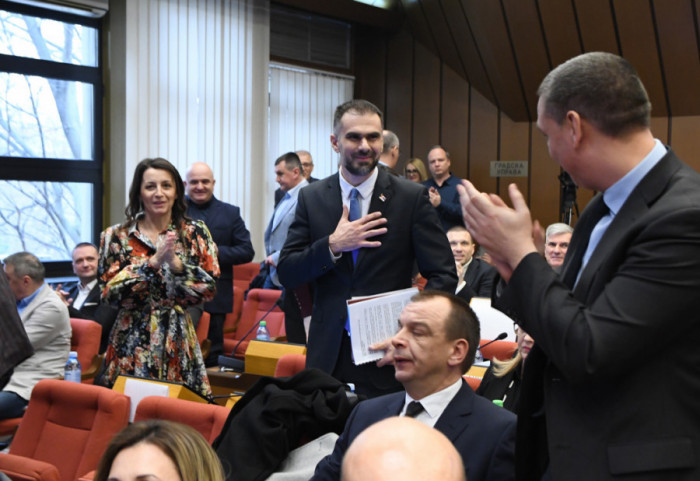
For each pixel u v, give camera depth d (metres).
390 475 0.75
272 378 2.84
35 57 7.37
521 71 8.70
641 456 1.20
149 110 7.86
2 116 7.21
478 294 5.52
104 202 7.90
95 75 7.77
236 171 8.66
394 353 2.32
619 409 1.23
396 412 2.37
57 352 4.80
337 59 10.05
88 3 7.44
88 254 5.93
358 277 2.82
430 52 9.80
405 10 9.68
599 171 1.31
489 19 8.46
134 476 1.59
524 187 9.25
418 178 7.97
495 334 4.17
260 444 2.66
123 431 1.68
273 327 6.20
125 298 3.57
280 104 9.23
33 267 4.74
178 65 8.09
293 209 6.46
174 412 3.08
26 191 7.39
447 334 2.28
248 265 8.08
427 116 9.91
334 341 2.84
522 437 1.41
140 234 3.63
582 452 1.25
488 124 9.46
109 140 7.85
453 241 5.39
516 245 1.31
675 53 7.61
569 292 1.28
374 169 2.93
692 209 1.20
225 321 6.48
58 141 7.59
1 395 4.57
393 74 10.12
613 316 1.19
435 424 2.25
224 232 5.92
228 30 8.52
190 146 8.23
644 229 1.24
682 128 8.02
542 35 8.20
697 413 1.21
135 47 7.73
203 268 3.73
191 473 1.63
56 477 2.93
